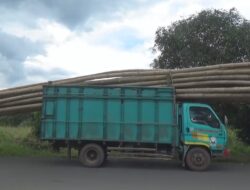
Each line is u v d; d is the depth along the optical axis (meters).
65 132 14.98
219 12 25.03
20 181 11.50
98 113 15.00
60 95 15.07
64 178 12.22
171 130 14.84
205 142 14.81
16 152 18.17
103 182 11.70
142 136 14.88
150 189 10.80
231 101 16.55
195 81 16.00
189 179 12.72
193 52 24.59
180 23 25.44
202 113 14.99
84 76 16.53
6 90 17.06
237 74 15.80
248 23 25.02
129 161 16.95
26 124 28.98
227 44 24.41
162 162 16.91
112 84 16.34
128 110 14.97
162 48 25.45
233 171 14.79
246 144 23.19
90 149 14.95
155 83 16.12
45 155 18.14
